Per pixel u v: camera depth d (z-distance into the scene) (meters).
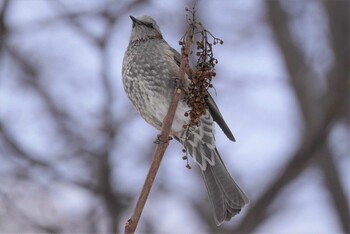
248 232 15.38
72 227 15.08
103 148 14.95
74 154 15.00
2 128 14.84
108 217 14.95
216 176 11.41
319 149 15.57
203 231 17.00
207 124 11.37
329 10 17.48
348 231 17.45
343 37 17.09
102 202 14.98
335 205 17.48
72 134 15.09
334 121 15.45
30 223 14.84
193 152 11.52
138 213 8.96
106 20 15.00
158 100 11.74
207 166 11.48
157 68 11.77
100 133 15.05
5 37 14.83
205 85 9.70
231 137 11.54
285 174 15.19
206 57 9.62
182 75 9.25
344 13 17.38
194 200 17.16
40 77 15.95
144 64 11.86
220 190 11.36
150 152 15.38
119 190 14.99
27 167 14.84
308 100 17.38
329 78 16.53
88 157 15.02
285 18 17.94
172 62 11.73
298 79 17.55
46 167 14.88
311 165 16.75
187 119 11.25
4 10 14.52
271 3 17.89
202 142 11.46
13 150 14.84
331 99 15.75
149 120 11.99
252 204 15.43
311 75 17.69
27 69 16.05
